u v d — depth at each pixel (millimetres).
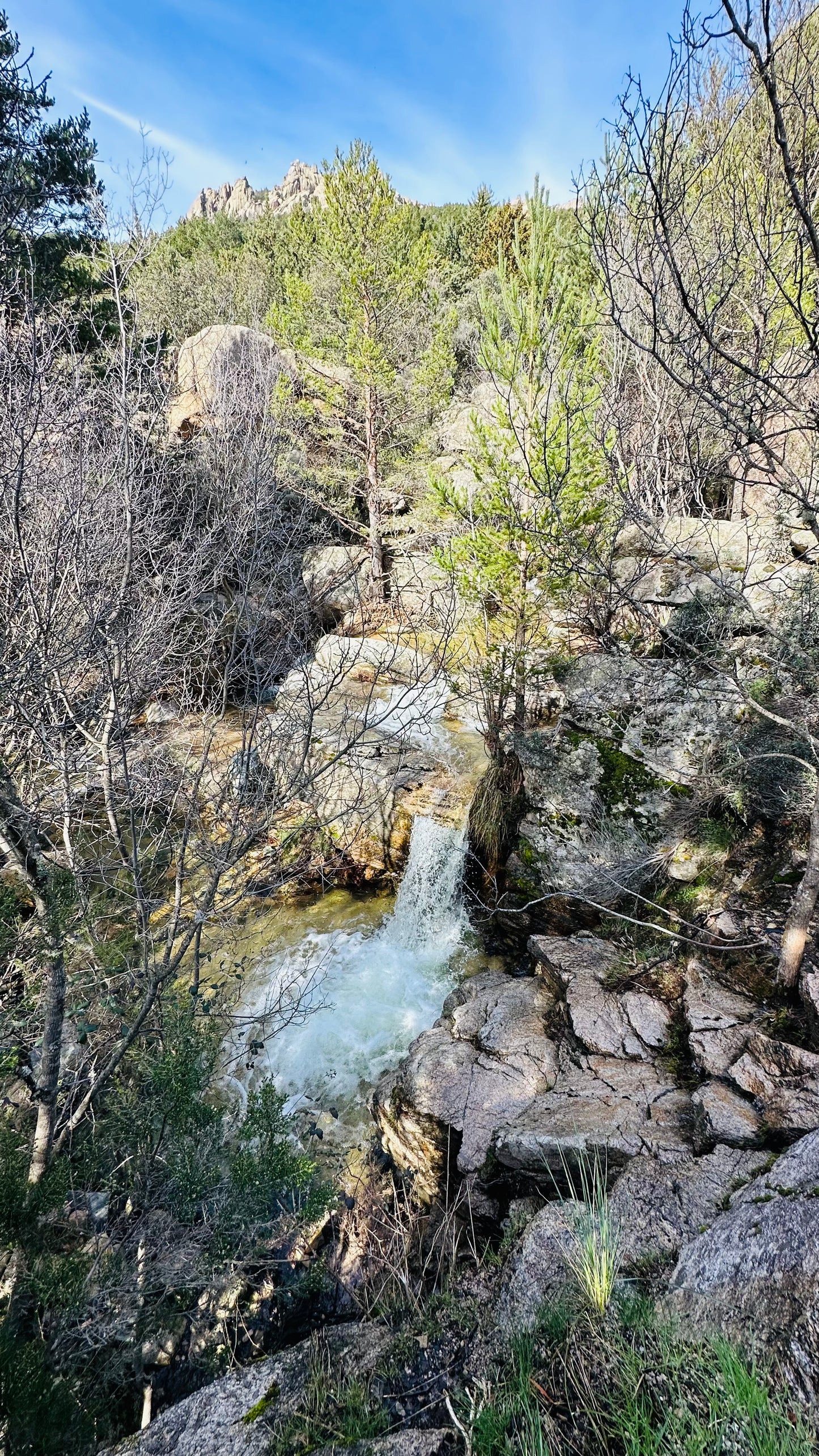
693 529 7617
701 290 3453
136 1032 4430
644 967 6152
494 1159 4898
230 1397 3088
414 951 8750
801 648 5059
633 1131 4430
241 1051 7125
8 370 4605
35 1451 2721
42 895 4242
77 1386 3344
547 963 6699
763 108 5449
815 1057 4418
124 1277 3658
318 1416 2863
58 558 4309
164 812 6742
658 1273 3094
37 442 4621
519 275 8555
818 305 3111
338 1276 4836
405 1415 2787
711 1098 4371
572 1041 5648
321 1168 5410
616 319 3256
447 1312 3297
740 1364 2250
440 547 9719
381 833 9469
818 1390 2203
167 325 14406
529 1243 3486
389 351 15750
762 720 6340
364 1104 6621
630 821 7203
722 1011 5156
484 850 8898
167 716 6684
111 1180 4293
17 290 5121
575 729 7848
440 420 16484
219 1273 4312
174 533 6719
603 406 7945
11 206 5516
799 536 6750
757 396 3311
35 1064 5188
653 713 7289
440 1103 5480
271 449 10914
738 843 6570
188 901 6242
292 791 5184
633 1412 2244
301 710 6059
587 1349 2648
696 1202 3553
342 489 16969
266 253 28156
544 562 7953
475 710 10852
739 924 5754
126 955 5086
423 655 8422
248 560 6789
